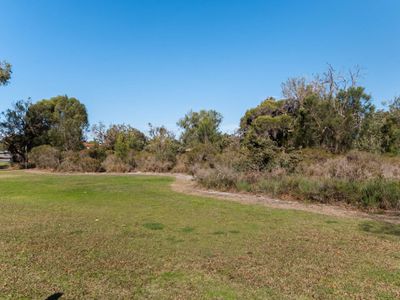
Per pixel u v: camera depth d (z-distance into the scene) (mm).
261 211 7934
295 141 16484
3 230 5945
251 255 4613
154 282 3662
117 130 34406
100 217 7168
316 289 3488
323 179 9688
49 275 3855
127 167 23297
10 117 29844
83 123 39688
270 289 3484
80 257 4488
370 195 8406
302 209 8266
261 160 12281
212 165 15688
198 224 6527
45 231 5891
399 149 14719
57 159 24641
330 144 15133
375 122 15953
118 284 3604
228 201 9469
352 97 16359
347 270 4047
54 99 39906
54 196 10445
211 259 4434
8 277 3787
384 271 4012
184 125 37375
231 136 23938
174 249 4875
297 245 5102
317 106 15938
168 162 23016
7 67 23922
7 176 18906
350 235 5707
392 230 6090
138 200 9648
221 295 3332
